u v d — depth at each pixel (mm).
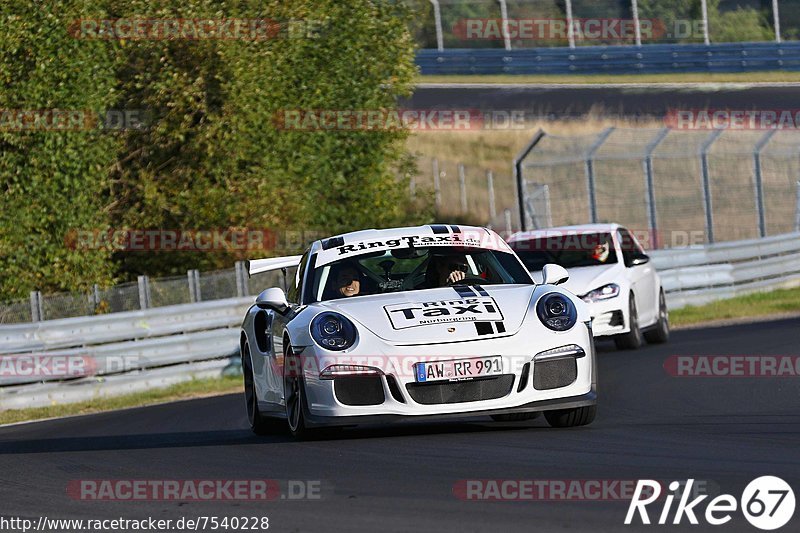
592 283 49938
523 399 24844
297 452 25219
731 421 26531
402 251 29062
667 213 101875
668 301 69938
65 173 65000
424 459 22688
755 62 130125
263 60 72125
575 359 25375
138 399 51250
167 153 73188
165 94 70375
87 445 32031
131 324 53594
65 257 65188
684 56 132250
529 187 104438
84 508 20453
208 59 70812
